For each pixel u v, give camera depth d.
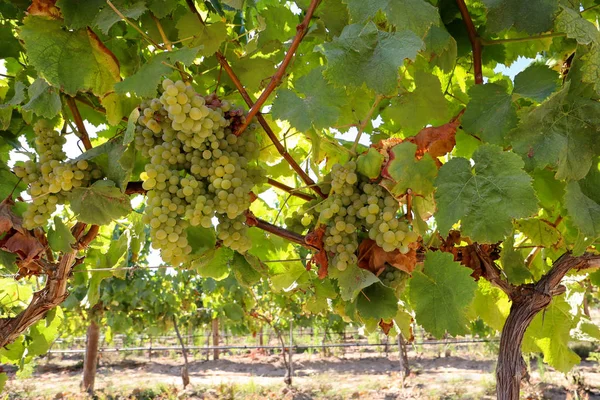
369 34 1.31
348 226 1.57
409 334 1.97
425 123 1.74
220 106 1.55
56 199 1.68
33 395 13.77
